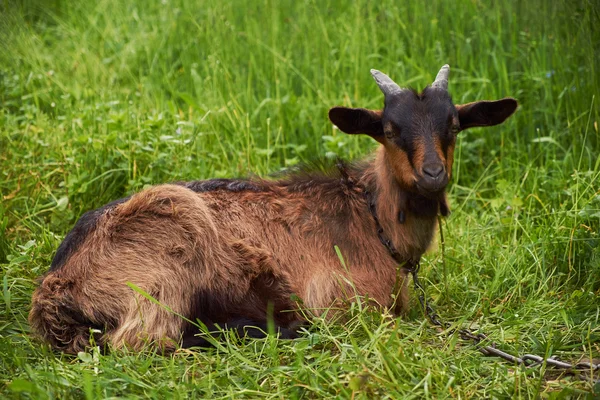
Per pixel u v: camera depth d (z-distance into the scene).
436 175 5.27
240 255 5.57
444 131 5.51
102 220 5.51
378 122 5.81
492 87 8.91
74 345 5.21
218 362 4.87
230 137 8.80
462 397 4.52
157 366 5.02
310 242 5.81
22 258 6.16
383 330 5.04
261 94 9.93
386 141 5.68
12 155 8.19
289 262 5.73
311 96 9.49
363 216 5.93
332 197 5.97
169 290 5.28
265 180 6.10
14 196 7.48
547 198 7.33
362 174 6.07
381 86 5.75
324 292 5.66
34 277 6.24
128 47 11.68
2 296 5.89
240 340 5.29
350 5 11.59
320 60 10.27
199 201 5.58
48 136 8.48
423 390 4.51
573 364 5.04
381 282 5.84
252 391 4.53
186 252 5.38
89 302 5.27
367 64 9.87
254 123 9.22
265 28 11.22
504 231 7.08
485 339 5.40
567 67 8.84
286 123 9.06
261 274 5.60
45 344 5.27
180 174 7.54
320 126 9.03
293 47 10.74
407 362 4.74
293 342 5.26
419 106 5.53
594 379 4.77
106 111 8.81
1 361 4.98
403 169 5.51
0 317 5.83
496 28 10.08
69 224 7.25
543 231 6.67
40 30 13.09
